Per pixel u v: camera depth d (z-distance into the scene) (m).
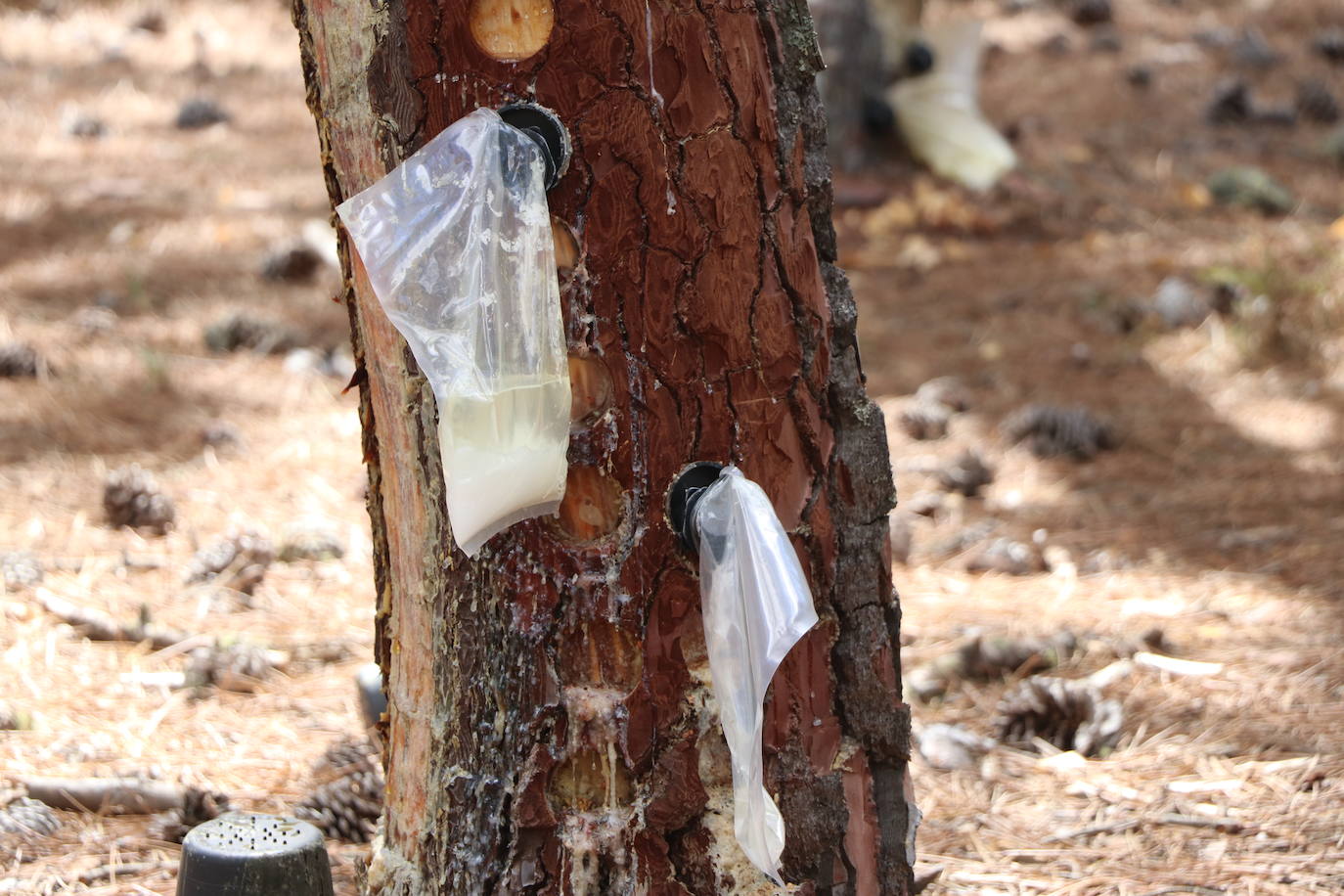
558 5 2.79
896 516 7.23
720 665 2.91
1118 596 6.30
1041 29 19.77
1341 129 15.33
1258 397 9.02
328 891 3.39
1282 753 4.76
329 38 2.87
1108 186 13.92
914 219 12.81
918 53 13.98
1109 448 8.31
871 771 3.31
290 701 5.22
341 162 2.95
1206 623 5.95
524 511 2.80
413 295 2.73
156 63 17.86
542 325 2.76
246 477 7.54
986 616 6.07
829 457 3.14
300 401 8.70
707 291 2.93
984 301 11.01
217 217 12.41
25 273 10.75
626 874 3.11
